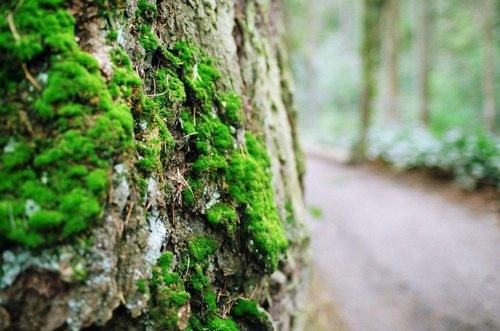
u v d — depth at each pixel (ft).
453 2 66.80
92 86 4.89
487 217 25.41
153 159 5.62
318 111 102.89
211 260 6.76
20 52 4.70
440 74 75.10
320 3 99.14
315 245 24.52
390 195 33.27
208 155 6.97
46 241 4.38
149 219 5.63
